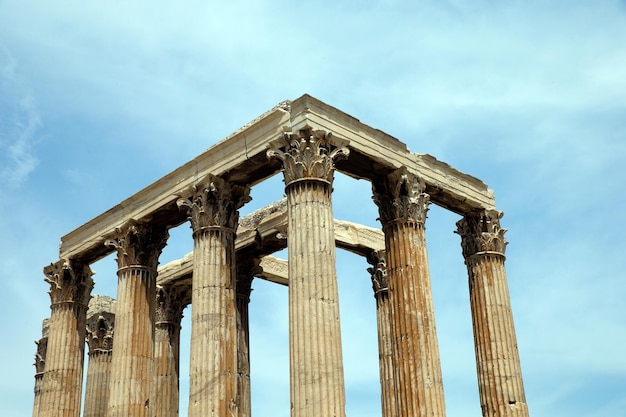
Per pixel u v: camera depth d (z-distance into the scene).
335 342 29.05
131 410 35.66
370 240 43.72
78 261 42.38
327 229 30.66
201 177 35.38
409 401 31.81
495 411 35.66
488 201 39.09
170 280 46.28
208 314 32.94
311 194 30.84
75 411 40.72
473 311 37.81
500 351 36.50
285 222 40.97
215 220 34.53
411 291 33.38
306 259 29.84
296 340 28.89
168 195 36.78
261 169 34.56
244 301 42.78
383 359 41.22
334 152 32.12
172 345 46.25
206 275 33.66
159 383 45.03
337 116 32.94
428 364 32.38
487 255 38.09
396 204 34.59
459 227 39.31
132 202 38.69
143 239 38.50
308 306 29.16
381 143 34.47
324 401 27.94
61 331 41.53
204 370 32.09
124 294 37.59
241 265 43.25
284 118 32.62
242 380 40.75
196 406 31.66
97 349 48.66
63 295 42.00
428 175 36.34
